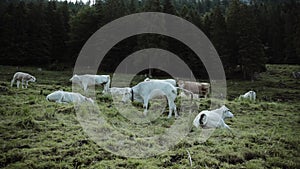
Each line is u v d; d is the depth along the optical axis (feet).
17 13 143.84
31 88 53.16
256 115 38.32
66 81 81.87
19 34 137.59
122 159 18.76
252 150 21.67
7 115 27.68
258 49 127.44
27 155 18.08
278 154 21.33
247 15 137.18
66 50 151.12
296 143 24.77
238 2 146.72
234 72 136.87
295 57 174.50
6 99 36.40
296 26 177.06
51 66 126.52
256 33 131.64
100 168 16.87
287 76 135.33
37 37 139.74
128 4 159.94
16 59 131.64
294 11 209.36
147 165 17.80
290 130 29.94
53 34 151.64
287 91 91.20
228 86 99.30
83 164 17.40
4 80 74.64
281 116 39.06
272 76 136.05
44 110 30.25
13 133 22.44
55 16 156.87
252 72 126.52
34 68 122.93
